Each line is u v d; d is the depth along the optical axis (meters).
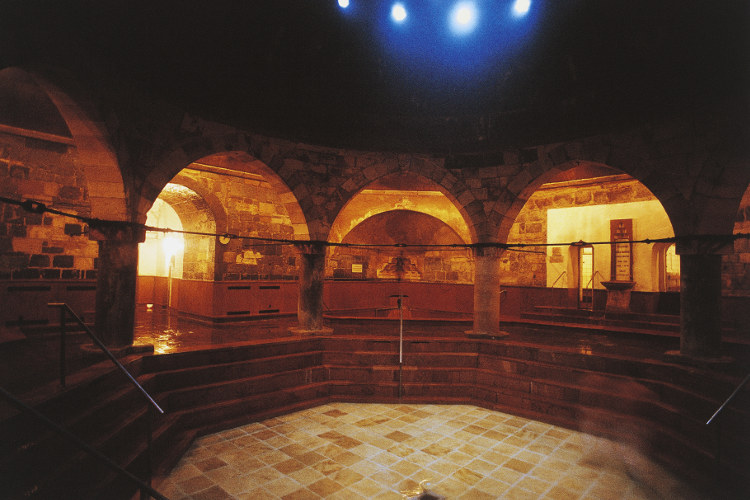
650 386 7.09
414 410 7.93
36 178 9.14
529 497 4.96
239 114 8.74
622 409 7.04
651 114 7.98
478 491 5.07
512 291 14.37
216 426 6.73
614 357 7.91
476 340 9.55
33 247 9.07
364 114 10.17
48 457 4.05
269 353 8.56
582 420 7.11
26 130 8.77
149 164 7.34
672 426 6.29
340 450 6.11
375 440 6.50
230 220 12.38
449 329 11.42
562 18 8.48
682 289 7.66
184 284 13.20
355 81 9.85
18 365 5.97
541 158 9.46
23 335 8.09
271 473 5.39
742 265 10.10
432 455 6.01
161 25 6.77
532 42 9.02
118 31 6.22
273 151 9.41
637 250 12.12
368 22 9.29
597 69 8.54
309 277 10.00
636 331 10.28
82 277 9.73
